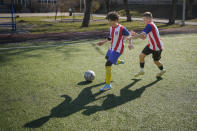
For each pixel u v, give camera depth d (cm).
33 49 841
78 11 4497
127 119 313
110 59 435
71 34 1338
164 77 507
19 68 580
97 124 300
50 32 1447
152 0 4041
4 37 1188
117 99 384
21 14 3769
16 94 407
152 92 417
